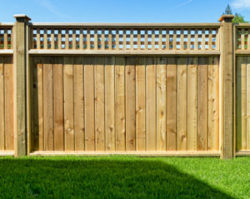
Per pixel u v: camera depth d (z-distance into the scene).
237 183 2.35
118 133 3.39
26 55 3.30
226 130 3.31
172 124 3.38
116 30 3.38
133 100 3.37
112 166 2.86
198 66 3.36
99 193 2.07
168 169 2.77
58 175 2.49
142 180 2.38
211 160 3.19
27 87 3.30
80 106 3.38
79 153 3.34
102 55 3.33
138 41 3.39
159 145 3.39
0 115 3.41
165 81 3.36
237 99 3.38
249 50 3.32
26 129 3.33
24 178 2.39
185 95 3.37
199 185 2.25
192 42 3.42
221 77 3.30
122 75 3.36
